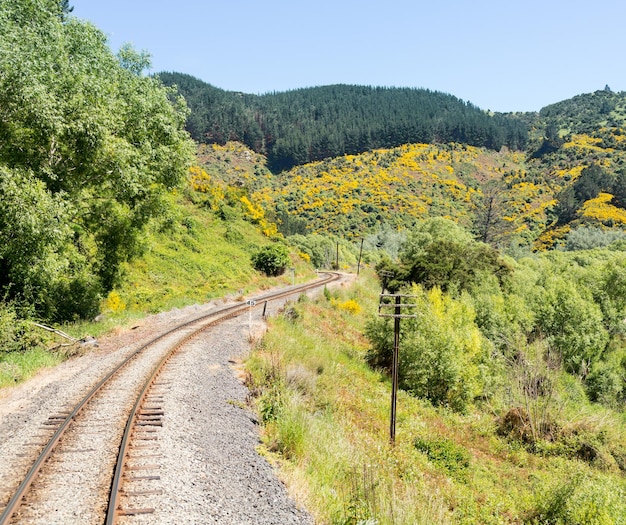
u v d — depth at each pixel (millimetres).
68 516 7359
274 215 102250
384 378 28312
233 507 8539
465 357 28266
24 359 15742
